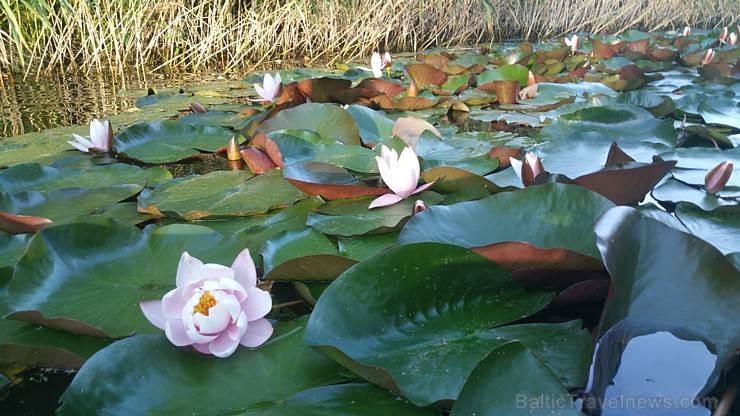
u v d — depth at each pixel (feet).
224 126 5.71
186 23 10.58
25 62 9.87
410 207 3.74
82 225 3.28
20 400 2.71
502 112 6.24
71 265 3.19
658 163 3.52
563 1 15.88
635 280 2.77
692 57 9.86
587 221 3.16
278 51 11.78
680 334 2.67
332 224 3.57
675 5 16.51
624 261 2.73
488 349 2.69
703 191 3.91
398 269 2.84
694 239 2.78
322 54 11.88
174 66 10.19
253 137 4.74
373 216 3.65
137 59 9.71
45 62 9.98
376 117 5.35
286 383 2.65
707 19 17.12
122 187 4.16
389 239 3.47
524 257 2.91
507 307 2.89
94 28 9.52
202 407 2.58
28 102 6.95
